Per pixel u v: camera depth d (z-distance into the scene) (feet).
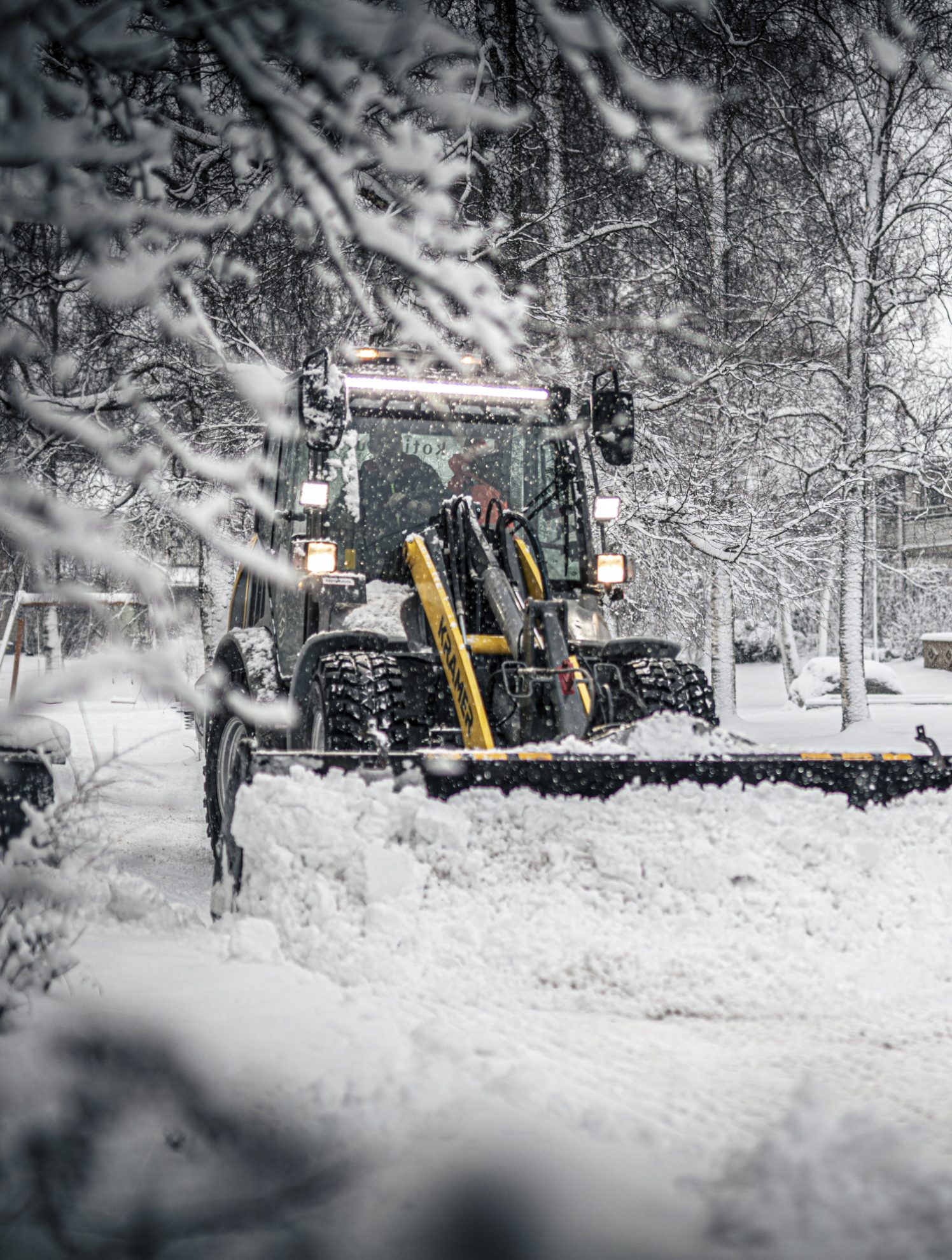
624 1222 7.82
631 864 15.47
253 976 12.62
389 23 6.31
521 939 14.57
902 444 55.52
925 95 54.08
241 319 31.55
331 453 21.76
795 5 38.04
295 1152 8.74
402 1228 7.66
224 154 18.37
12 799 14.33
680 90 6.77
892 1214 7.78
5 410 11.60
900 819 16.62
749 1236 7.61
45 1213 7.83
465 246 8.41
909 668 109.19
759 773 16.53
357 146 7.48
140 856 26.16
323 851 14.52
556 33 6.52
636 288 44.42
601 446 22.54
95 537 7.06
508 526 20.48
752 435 45.55
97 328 24.56
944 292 55.01
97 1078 9.70
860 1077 11.59
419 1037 10.90
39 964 11.64
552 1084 10.38
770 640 135.03
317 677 19.26
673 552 51.70
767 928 15.24
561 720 18.16
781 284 49.55
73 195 6.95
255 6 6.34
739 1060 12.02
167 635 7.32
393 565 21.85
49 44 7.92
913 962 15.02
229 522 36.94
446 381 22.91
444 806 15.42
